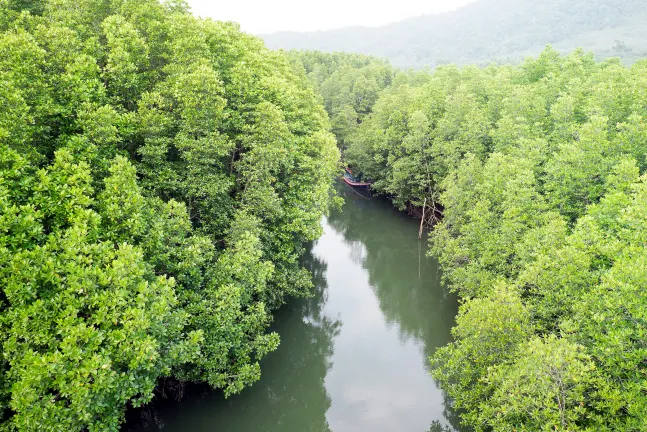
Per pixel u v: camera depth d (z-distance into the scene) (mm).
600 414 17875
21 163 16844
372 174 77250
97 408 15719
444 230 42781
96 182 20891
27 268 15000
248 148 34344
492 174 35906
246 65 37531
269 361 34188
